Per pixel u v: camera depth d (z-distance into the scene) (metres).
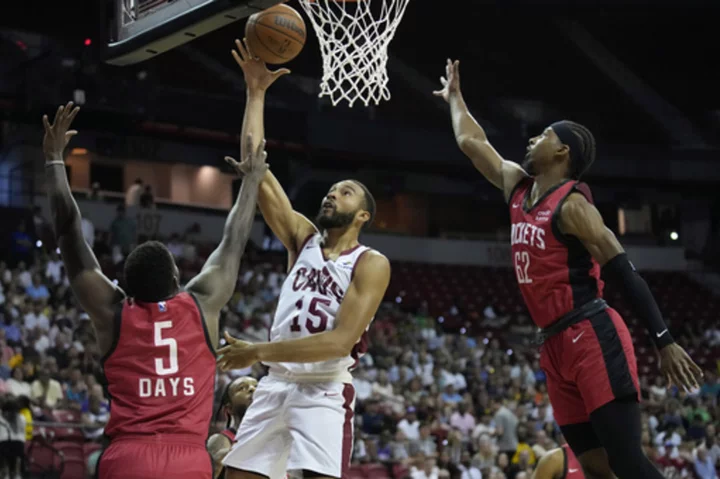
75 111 3.50
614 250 3.61
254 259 19.36
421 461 10.83
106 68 17.97
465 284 22.36
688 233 25.70
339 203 4.13
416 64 24.69
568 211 3.70
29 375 10.75
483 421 12.98
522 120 25.23
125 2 4.57
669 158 24.31
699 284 24.20
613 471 3.64
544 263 3.77
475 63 24.97
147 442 3.19
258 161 3.74
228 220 3.66
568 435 3.91
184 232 20.27
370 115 23.03
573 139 3.89
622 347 3.66
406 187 24.06
